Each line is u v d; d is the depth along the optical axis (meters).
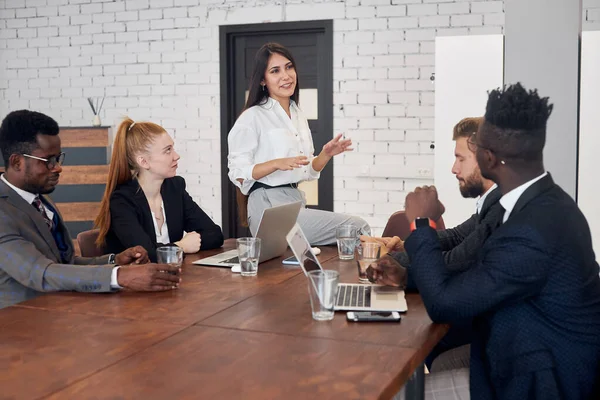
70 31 6.27
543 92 3.72
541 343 1.61
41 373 1.36
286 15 5.66
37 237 2.21
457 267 2.08
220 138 5.95
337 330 1.66
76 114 6.32
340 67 5.57
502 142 1.65
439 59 4.56
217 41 5.88
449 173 4.58
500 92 1.69
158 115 6.11
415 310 1.86
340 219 2.96
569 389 1.61
